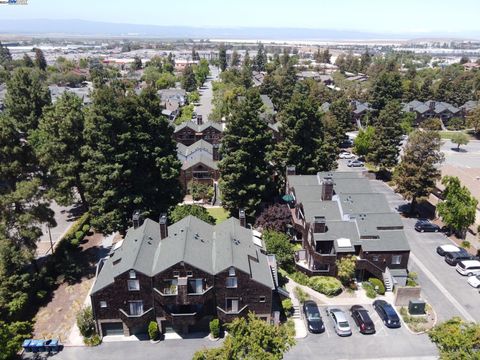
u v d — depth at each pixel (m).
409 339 41.56
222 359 28.56
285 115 74.19
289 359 38.72
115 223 54.72
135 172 56.69
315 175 67.88
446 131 135.00
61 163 61.84
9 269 44.88
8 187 48.59
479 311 45.78
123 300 40.62
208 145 84.94
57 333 42.28
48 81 189.50
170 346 40.56
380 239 50.41
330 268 50.53
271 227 57.12
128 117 55.16
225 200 64.12
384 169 89.94
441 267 54.59
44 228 63.69
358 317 43.06
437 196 74.31
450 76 187.38
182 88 188.62
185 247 40.94
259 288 40.81
